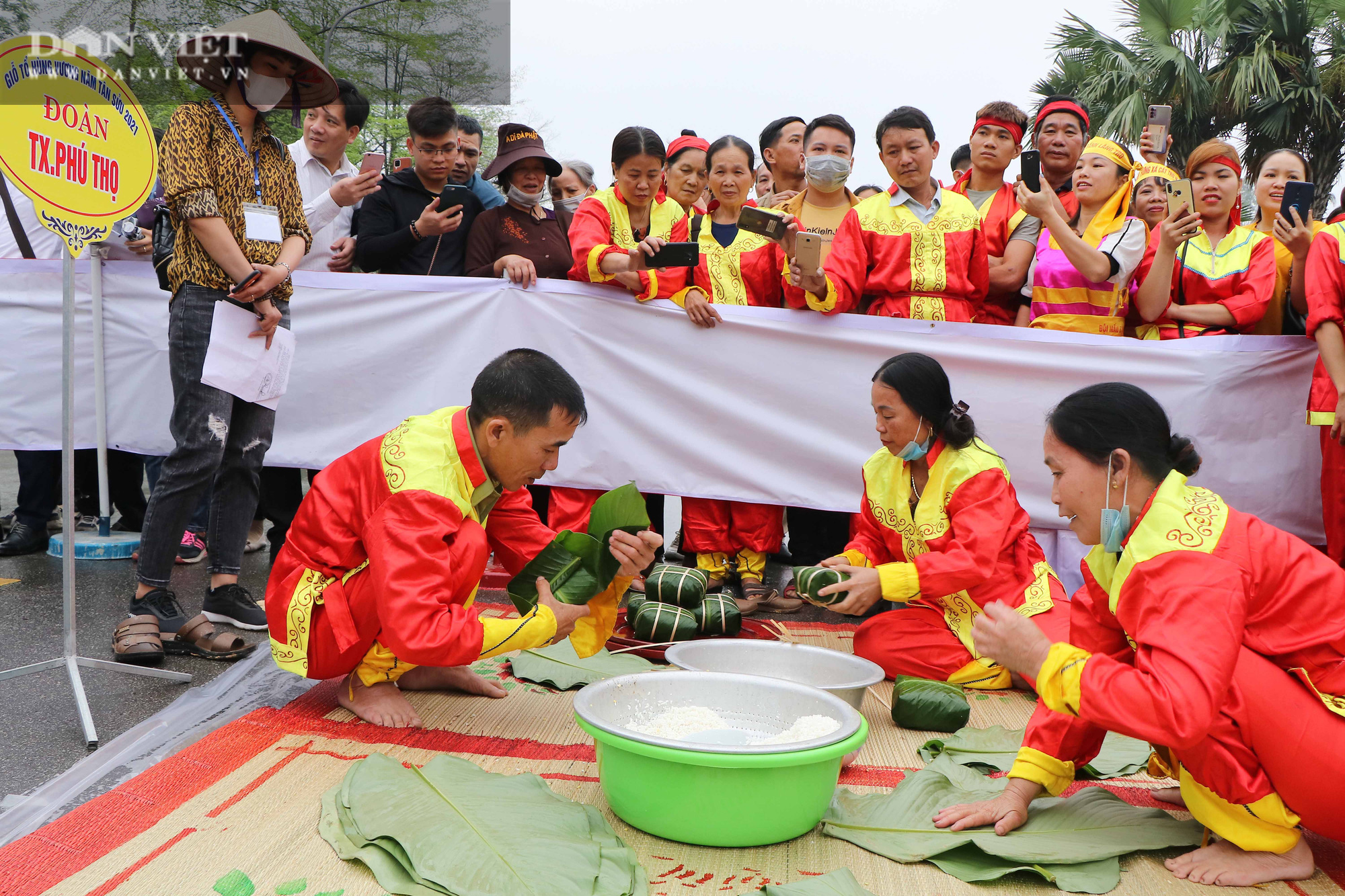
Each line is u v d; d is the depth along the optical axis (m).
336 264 4.37
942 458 2.98
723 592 3.68
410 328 4.17
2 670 2.85
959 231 3.95
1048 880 1.82
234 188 3.17
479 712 2.68
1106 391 1.90
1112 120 15.45
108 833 1.87
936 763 2.35
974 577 2.87
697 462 4.10
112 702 2.71
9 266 4.55
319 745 2.35
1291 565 1.82
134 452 4.65
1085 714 1.80
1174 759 1.99
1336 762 1.76
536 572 2.45
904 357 2.94
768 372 4.04
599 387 4.12
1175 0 15.66
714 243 4.31
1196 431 3.84
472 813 1.85
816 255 3.72
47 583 4.06
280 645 2.59
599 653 3.14
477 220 4.39
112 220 2.78
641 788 1.93
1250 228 4.11
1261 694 1.79
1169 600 1.77
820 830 2.02
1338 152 15.31
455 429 2.38
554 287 4.10
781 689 2.29
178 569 4.42
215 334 3.06
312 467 4.23
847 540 4.45
